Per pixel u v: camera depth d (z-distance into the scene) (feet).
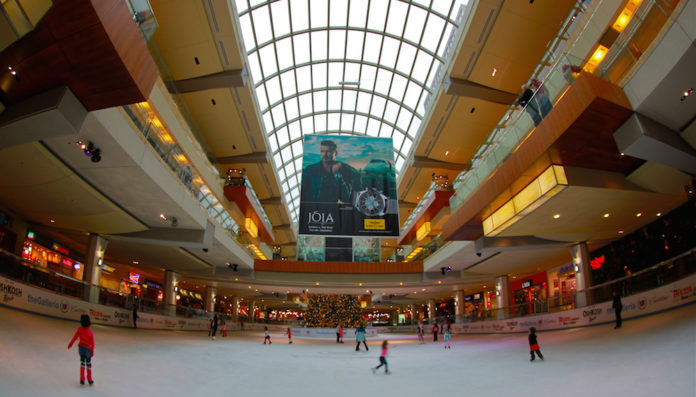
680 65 28.89
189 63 70.69
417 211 117.19
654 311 43.19
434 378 29.78
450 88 71.51
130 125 40.60
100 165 42.63
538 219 54.03
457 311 124.16
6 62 24.22
